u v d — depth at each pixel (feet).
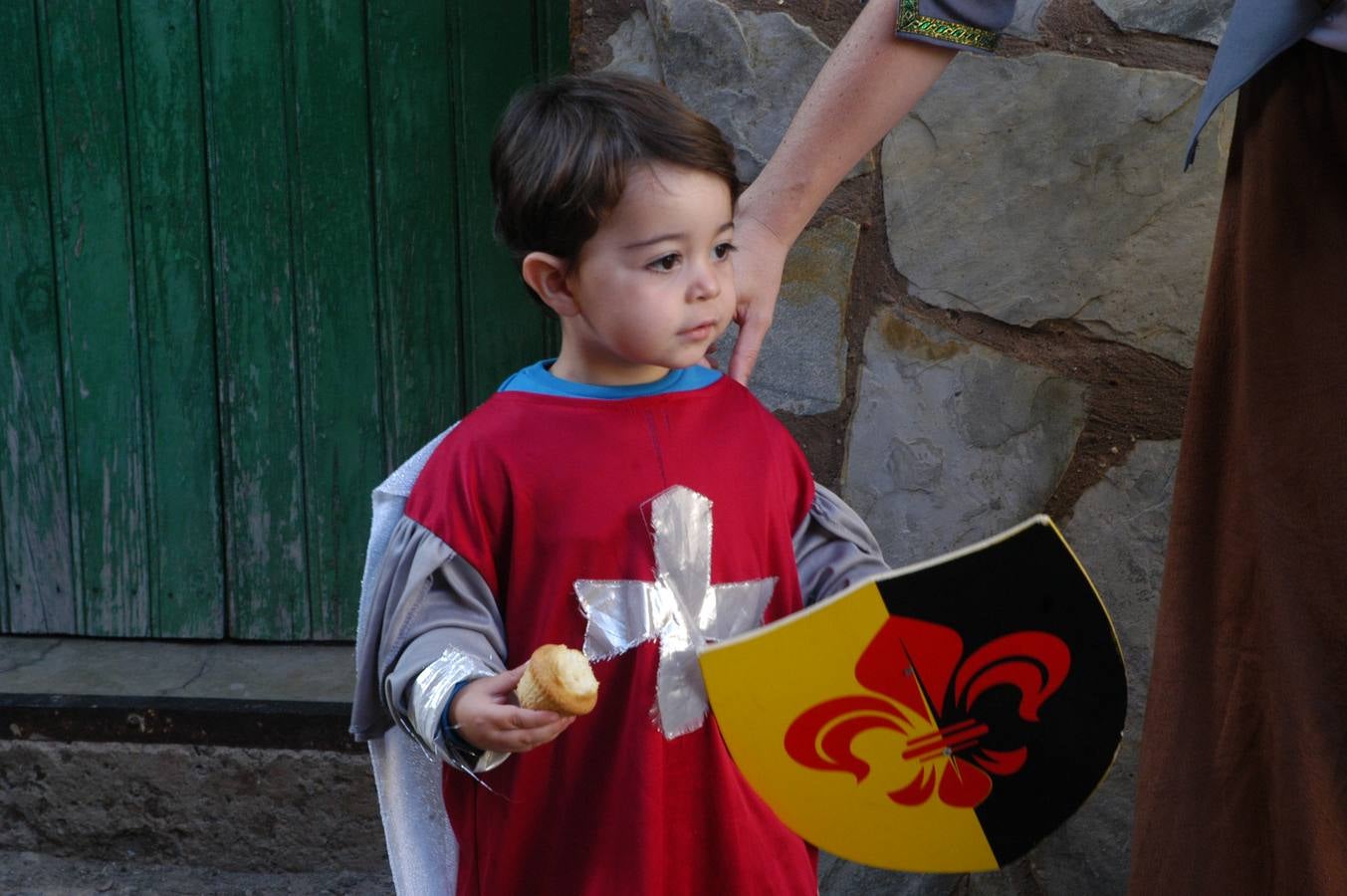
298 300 10.78
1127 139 7.95
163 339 10.93
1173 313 8.09
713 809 5.57
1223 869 5.88
